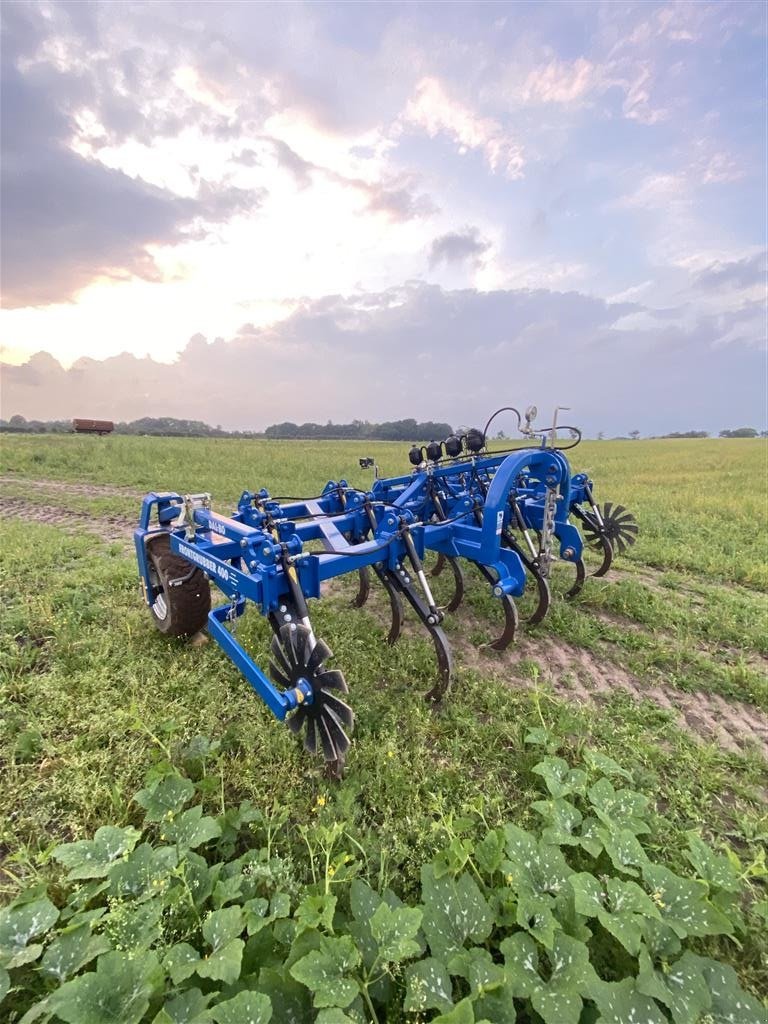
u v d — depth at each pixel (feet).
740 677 13.44
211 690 11.62
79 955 5.78
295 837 8.14
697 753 10.50
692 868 7.83
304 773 9.46
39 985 5.87
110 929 6.00
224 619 12.55
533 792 9.12
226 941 5.76
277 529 11.31
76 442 79.71
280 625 9.84
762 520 31.73
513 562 13.48
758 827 8.66
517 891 6.63
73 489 39.19
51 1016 5.08
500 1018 5.17
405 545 12.15
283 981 5.54
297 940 5.87
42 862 7.04
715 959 6.59
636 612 17.37
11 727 10.10
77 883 7.01
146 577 14.57
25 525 26.17
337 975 5.34
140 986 5.19
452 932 6.25
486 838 7.43
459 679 12.94
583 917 6.47
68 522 28.60
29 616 14.67
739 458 90.43
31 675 11.89
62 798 8.58
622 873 7.39
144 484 41.75
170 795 8.02
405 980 5.76
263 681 9.53
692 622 16.71
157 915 6.05
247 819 7.91
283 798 8.87
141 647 13.53
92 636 13.83
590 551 24.81
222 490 39.45
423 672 13.21
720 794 9.68
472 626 16.33
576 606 18.11
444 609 17.58
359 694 12.07
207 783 8.49
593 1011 5.60
